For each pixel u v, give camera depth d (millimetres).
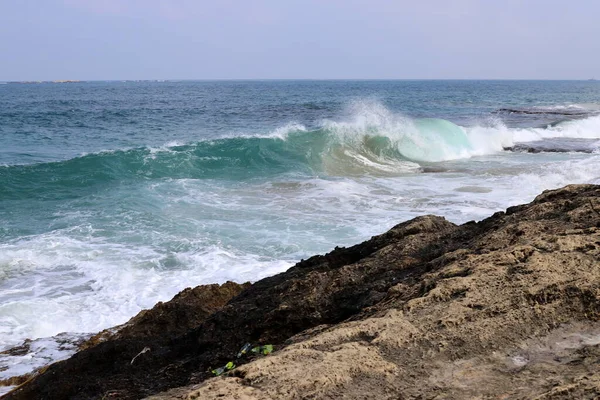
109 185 15750
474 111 49375
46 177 16172
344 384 2789
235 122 38438
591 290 3439
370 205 13453
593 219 4453
